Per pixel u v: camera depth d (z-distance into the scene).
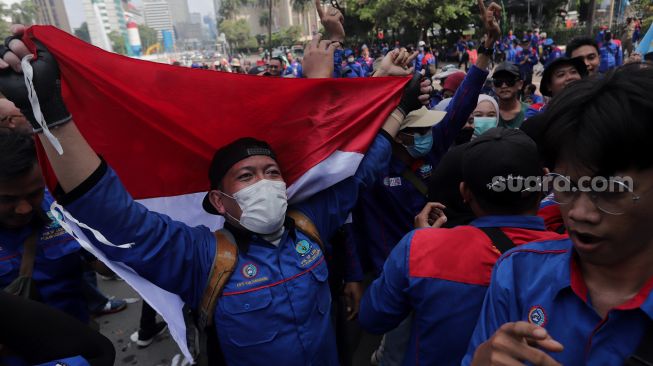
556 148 0.85
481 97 3.51
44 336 1.08
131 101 1.59
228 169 1.58
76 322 1.17
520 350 0.81
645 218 0.77
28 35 1.25
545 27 34.38
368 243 2.73
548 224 1.82
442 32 35.53
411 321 1.76
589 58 4.01
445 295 1.41
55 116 1.24
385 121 2.04
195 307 1.57
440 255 1.43
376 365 2.83
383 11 32.03
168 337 3.40
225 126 1.78
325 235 1.87
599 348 0.86
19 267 1.73
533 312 0.97
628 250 0.81
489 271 1.38
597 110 0.75
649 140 0.71
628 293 0.85
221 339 1.53
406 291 1.48
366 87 1.95
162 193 1.78
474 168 1.46
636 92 0.72
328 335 1.71
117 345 3.35
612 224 0.78
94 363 1.13
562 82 3.47
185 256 1.50
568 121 0.80
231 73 1.71
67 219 1.31
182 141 1.73
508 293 1.03
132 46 114.88
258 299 1.52
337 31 2.40
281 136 1.84
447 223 1.87
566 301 0.93
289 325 1.55
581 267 0.94
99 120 1.57
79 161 1.28
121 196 1.35
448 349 1.45
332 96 1.88
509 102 3.83
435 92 5.31
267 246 1.61
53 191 1.33
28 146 1.57
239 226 1.63
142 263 1.40
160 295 1.45
